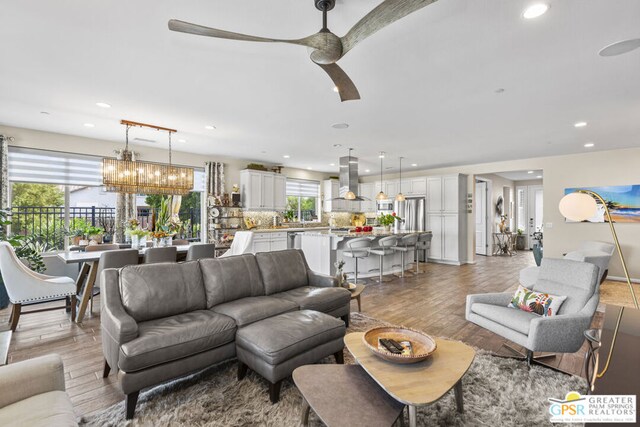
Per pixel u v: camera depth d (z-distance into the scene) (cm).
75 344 311
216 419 198
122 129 494
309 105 383
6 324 366
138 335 214
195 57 268
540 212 1156
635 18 211
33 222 523
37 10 206
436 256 856
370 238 568
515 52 258
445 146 606
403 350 195
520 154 684
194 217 723
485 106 384
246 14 211
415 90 336
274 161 798
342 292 339
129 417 198
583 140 552
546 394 223
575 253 491
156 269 272
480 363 267
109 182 439
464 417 199
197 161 700
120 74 300
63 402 142
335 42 184
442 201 846
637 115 414
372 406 163
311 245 624
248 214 798
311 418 198
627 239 616
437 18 212
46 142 510
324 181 1004
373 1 195
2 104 381
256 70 292
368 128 484
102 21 219
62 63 279
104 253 377
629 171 614
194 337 224
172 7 204
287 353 216
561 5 198
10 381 141
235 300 304
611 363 143
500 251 1065
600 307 433
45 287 353
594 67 282
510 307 298
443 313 410
